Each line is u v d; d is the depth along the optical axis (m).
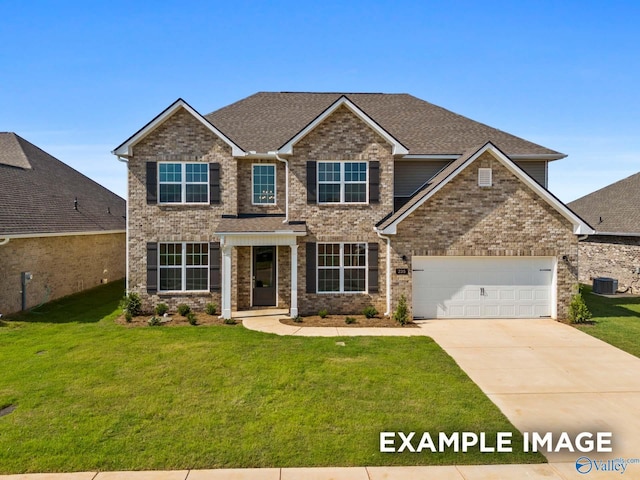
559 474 6.12
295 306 15.64
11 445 6.73
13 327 14.34
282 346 12.03
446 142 19.03
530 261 15.66
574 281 15.52
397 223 15.28
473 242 15.43
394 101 22.75
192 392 8.79
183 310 16.25
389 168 16.52
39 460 6.34
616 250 23.72
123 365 10.41
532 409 8.15
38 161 25.22
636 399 8.66
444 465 6.29
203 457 6.43
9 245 16.30
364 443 6.84
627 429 7.42
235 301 17.17
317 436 7.04
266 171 17.61
